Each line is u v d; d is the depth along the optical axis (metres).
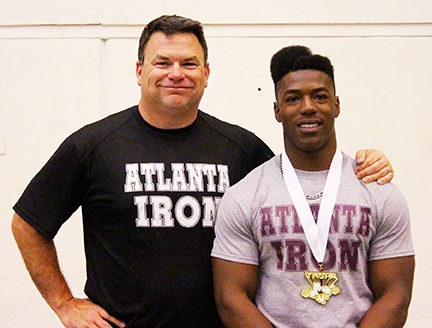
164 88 2.86
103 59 4.24
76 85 4.23
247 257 2.66
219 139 3.03
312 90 2.63
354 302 2.56
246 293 2.65
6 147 4.20
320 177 2.69
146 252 2.79
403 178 4.20
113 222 2.85
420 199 4.19
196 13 4.22
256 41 4.22
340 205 2.61
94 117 4.21
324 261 2.57
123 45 4.23
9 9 4.23
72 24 4.23
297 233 2.60
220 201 2.85
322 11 4.22
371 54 4.22
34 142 4.21
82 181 2.93
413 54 4.22
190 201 2.85
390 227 2.62
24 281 4.19
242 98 4.21
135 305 2.80
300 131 2.64
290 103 2.67
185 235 2.81
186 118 2.96
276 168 2.76
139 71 3.04
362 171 2.69
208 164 2.93
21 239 2.98
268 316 2.60
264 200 2.66
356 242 2.59
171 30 2.90
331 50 4.22
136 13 4.22
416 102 4.21
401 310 2.56
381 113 4.21
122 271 2.81
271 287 2.62
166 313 2.78
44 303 4.20
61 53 4.23
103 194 2.86
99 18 4.22
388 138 4.21
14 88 4.21
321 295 2.55
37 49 4.23
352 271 2.59
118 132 2.95
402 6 4.22
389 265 2.60
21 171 4.20
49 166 2.95
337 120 4.21
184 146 2.95
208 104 4.21
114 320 2.84
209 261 2.83
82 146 2.91
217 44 4.22
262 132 4.21
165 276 2.78
